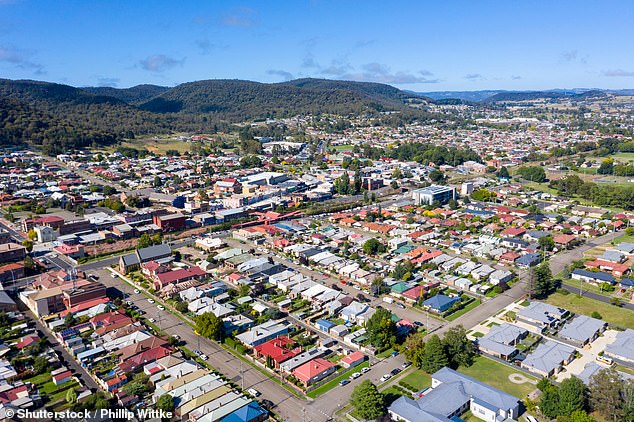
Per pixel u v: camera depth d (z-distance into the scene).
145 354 102.19
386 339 108.69
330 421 83.75
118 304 130.62
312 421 83.62
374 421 82.31
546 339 112.12
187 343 111.50
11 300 128.00
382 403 84.19
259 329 114.12
